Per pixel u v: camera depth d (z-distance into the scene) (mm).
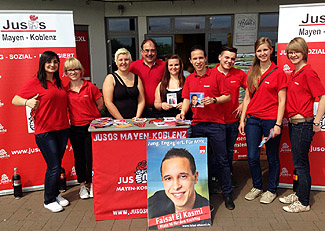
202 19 8969
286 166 3902
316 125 3059
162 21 9070
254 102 3393
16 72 3770
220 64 3863
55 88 3303
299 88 3080
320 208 3348
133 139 3072
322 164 3799
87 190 3830
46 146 3271
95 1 8602
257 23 8727
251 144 3469
